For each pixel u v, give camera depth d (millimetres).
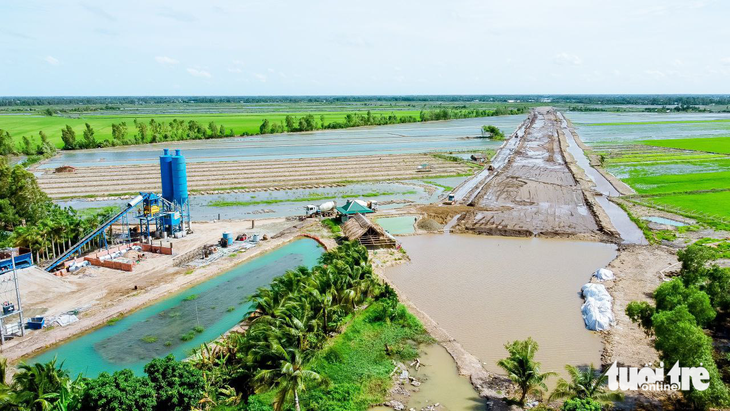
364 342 45406
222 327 50312
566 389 34500
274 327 38688
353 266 53906
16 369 42094
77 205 102312
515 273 63594
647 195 106812
